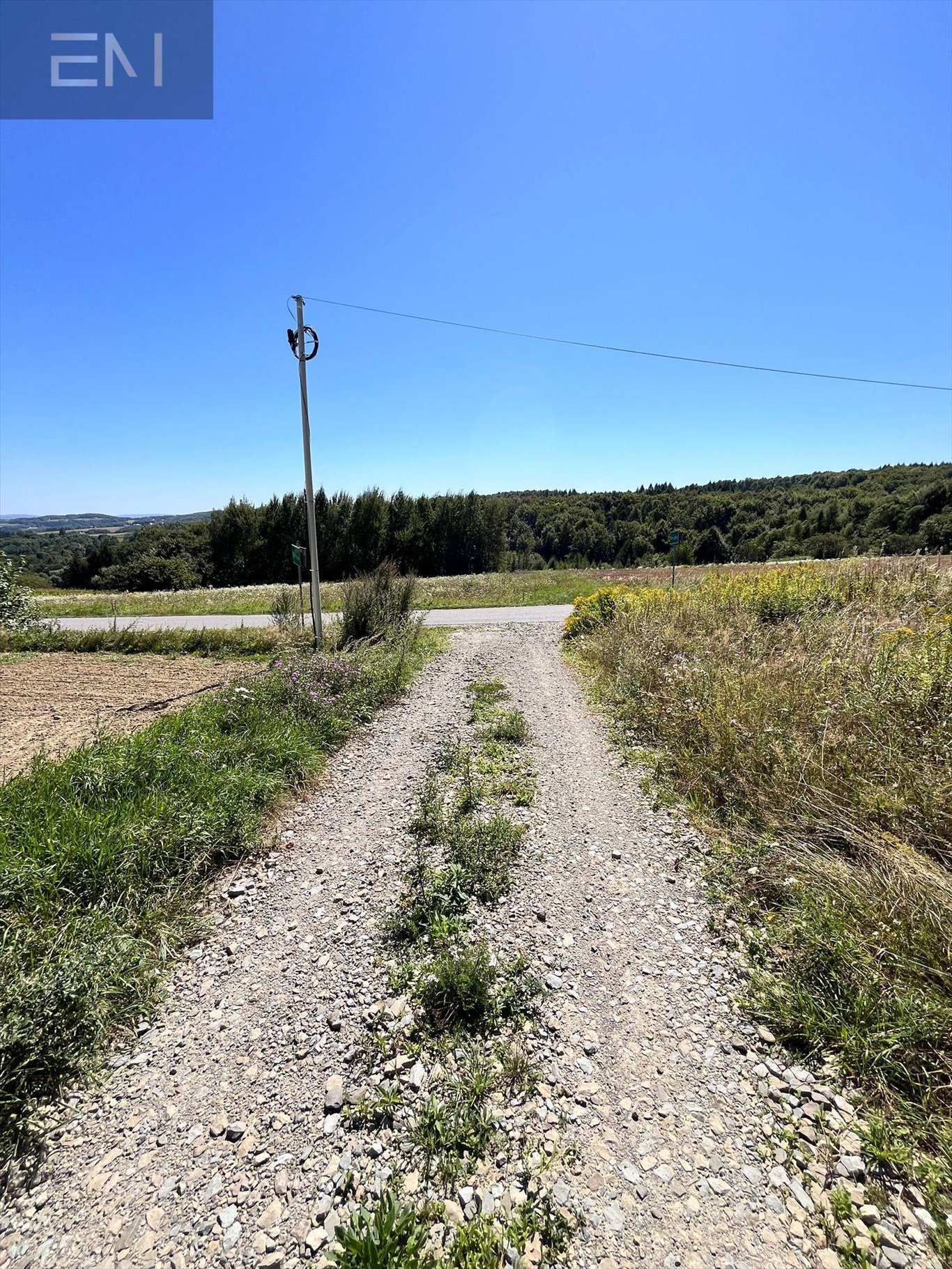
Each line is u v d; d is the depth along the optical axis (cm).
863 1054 205
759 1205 165
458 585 2286
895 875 271
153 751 422
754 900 296
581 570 3186
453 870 326
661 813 398
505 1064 213
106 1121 199
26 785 379
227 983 261
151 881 311
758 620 778
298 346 846
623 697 635
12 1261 158
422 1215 163
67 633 1138
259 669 845
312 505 898
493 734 557
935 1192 165
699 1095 200
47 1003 221
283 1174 178
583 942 277
